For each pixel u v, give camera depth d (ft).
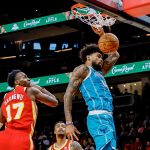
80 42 68.33
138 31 62.44
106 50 14.65
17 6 68.64
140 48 62.44
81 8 16.63
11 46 71.77
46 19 58.03
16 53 71.36
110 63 15.03
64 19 56.49
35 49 71.05
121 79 67.21
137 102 59.98
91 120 13.50
